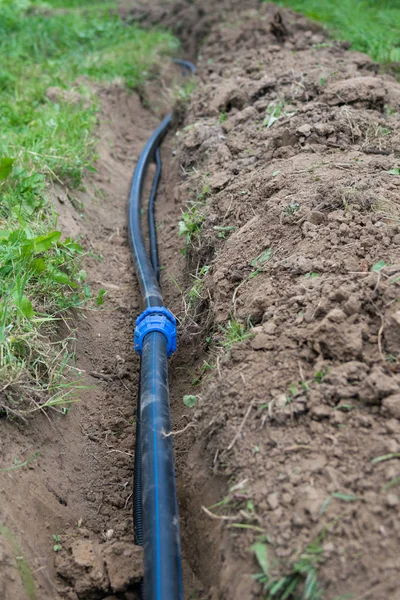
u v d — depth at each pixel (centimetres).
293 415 228
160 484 236
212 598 216
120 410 327
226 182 399
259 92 500
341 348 238
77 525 264
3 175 381
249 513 211
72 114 558
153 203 519
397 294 244
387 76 522
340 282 264
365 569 182
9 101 570
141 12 980
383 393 218
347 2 782
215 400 256
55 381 296
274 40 675
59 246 368
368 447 209
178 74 828
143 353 304
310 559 189
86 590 236
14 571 219
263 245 320
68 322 347
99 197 507
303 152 387
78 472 286
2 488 242
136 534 256
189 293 356
